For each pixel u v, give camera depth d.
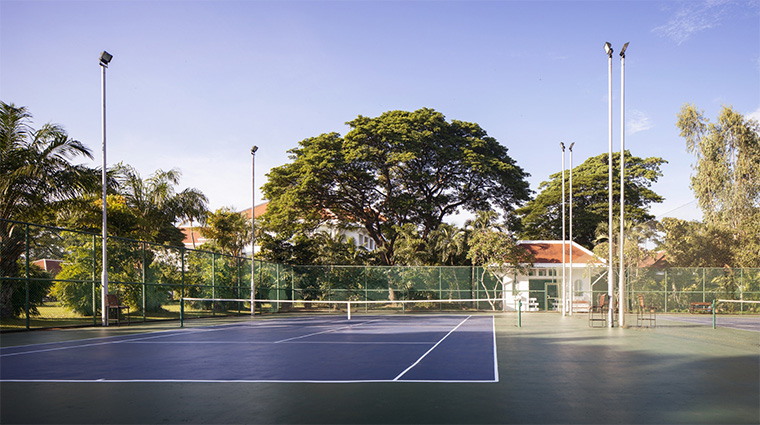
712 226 33.88
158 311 34.69
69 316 29.94
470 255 47.75
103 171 26.95
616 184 73.62
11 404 8.61
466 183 58.66
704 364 12.95
